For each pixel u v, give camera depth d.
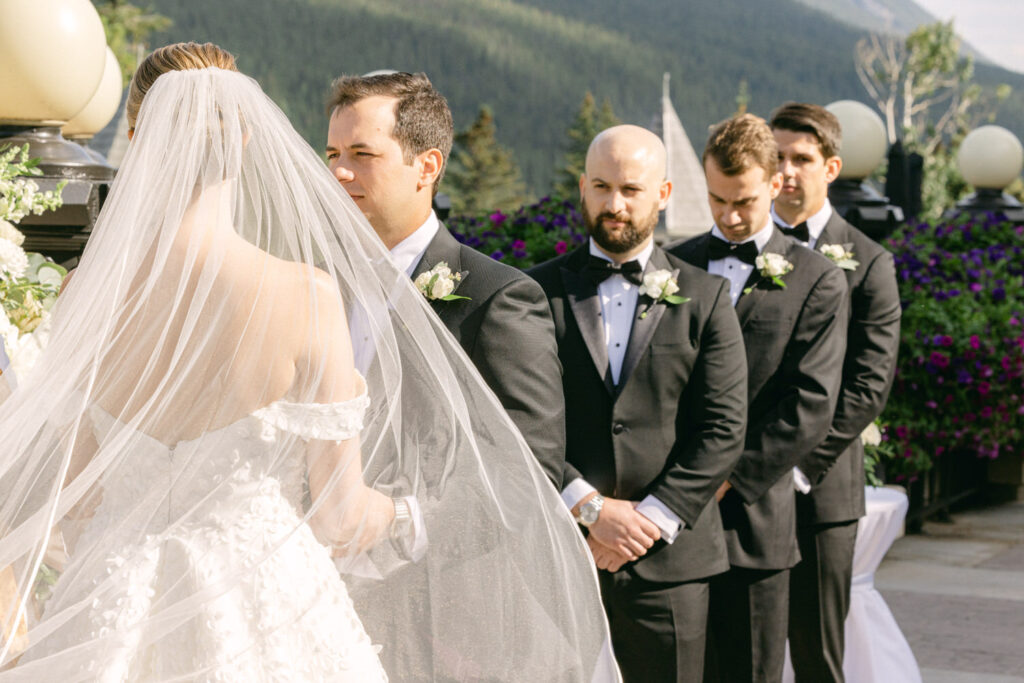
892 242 7.85
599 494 3.16
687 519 3.12
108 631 1.71
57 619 1.73
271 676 1.74
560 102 120.56
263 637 1.75
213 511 1.78
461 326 2.44
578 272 3.31
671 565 3.15
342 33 100.50
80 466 1.80
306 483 1.86
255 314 1.79
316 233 1.90
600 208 3.21
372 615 1.92
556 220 5.91
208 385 1.78
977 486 8.20
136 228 1.82
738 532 3.46
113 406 1.80
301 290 1.83
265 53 90.88
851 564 3.90
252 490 1.79
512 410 2.41
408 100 2.47
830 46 178.25
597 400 3.20
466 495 1.99
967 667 4.79
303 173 1.92
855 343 3.93
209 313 1.78
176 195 1.82
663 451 3.20
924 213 9.89
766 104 151.88
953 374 7.06
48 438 1.80
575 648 2.04
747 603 3.48
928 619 5.48
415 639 1.93
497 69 119.44
